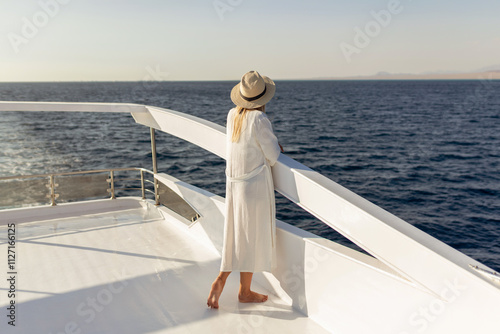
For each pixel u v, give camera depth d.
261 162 2.23
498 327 1.29
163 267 3.09
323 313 2.16
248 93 2.16
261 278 2.68
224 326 2.21
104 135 39.56
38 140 36.00
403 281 1.66
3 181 4.28
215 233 3.36
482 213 15.17
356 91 154.62
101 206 4.73
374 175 22.00
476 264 1.47
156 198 4.56
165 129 3.42
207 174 21.50
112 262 3.21
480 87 198.12
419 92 145.38
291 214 14.09
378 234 1.68
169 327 2.22
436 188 19.20
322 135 38.16
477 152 30.14
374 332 1.84
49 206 4.52
